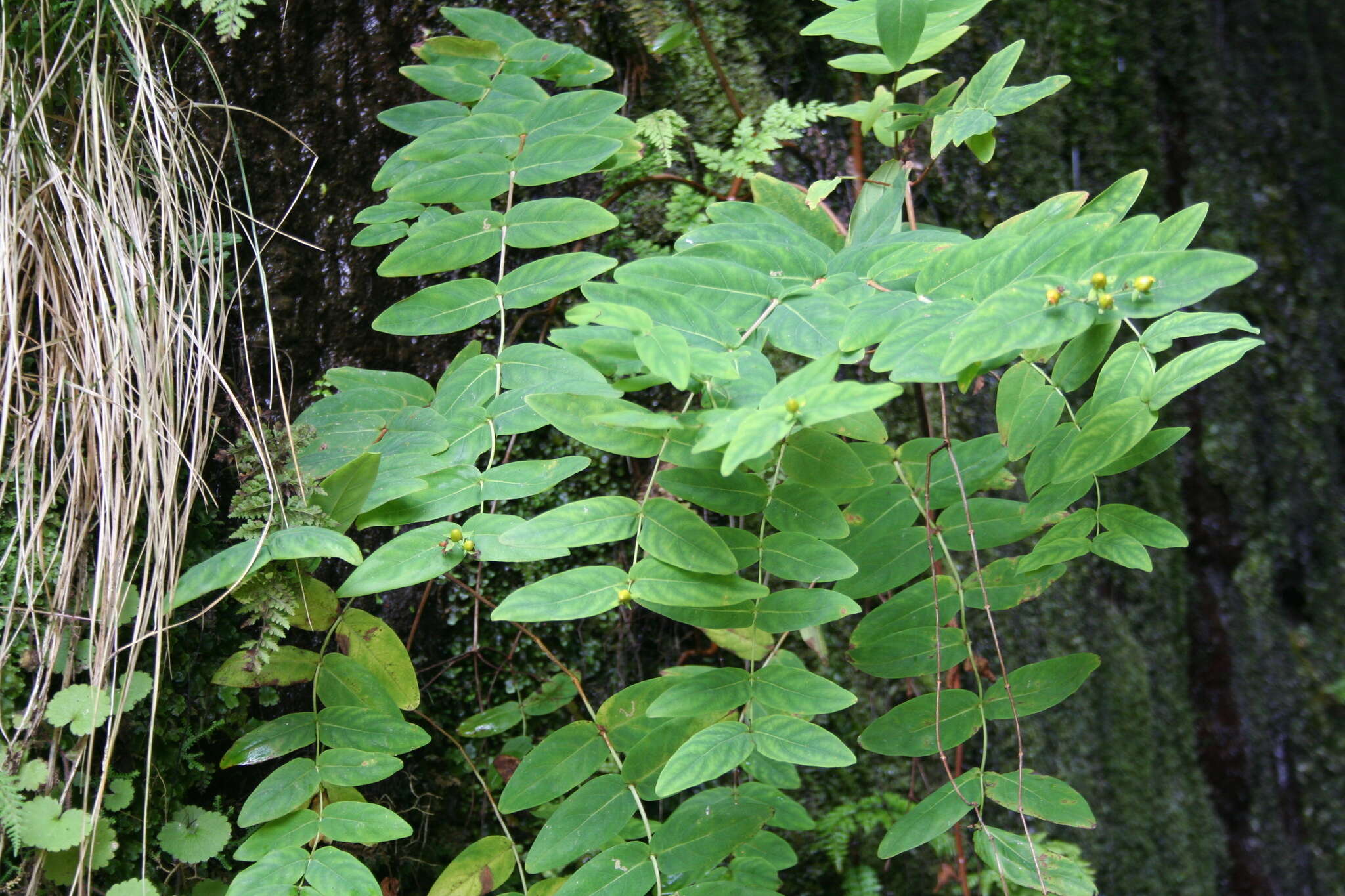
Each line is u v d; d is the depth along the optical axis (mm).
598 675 989
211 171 883
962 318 712
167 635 799
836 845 1021
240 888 742
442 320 820
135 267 811
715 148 1061
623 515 743
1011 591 831
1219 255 693
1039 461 784
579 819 772
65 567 771
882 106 906
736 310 769
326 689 793
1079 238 724
